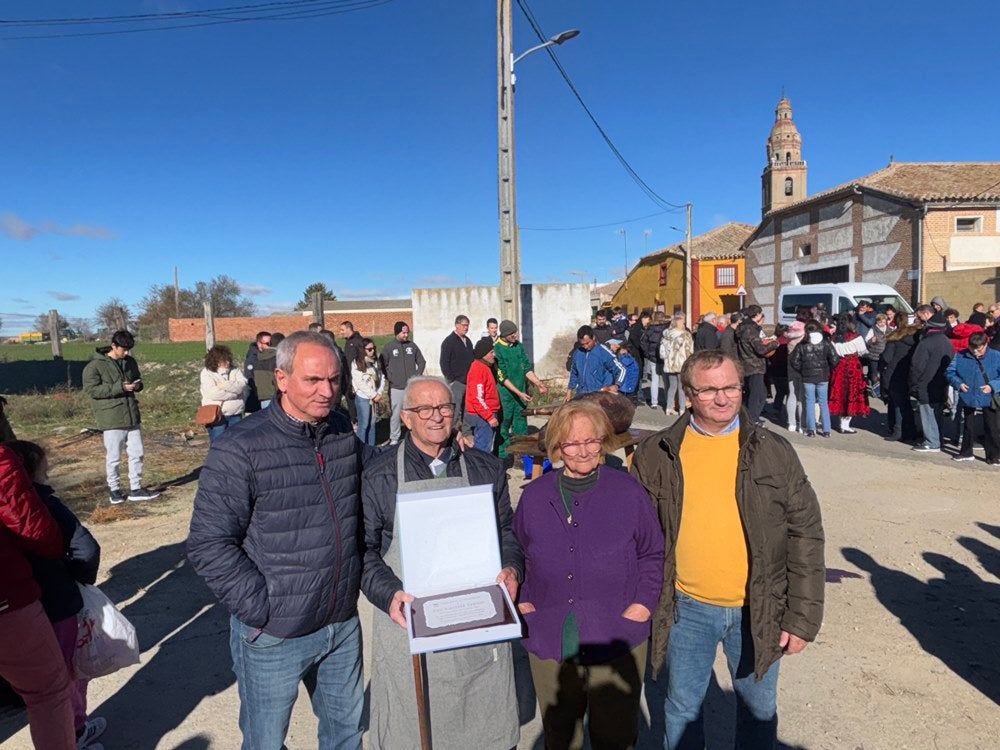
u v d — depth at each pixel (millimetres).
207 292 70688
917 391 8828
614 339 12883
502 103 11211
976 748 3111
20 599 2461
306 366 2266
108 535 6344
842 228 27969
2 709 3559
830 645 4062
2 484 2383
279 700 2393
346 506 2434
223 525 2234
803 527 2428
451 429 2549
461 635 2154
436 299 14461
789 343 10539
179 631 4465
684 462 2564
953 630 4223
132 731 3381
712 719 3369
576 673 2562
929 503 6715
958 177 25875
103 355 7203
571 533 2541
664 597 2568
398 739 2438
